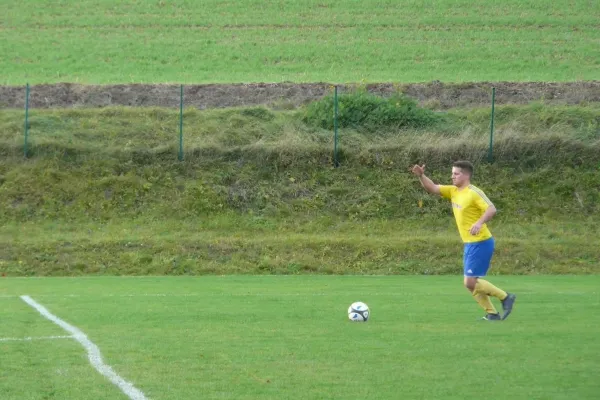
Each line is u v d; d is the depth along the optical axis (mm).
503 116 59781
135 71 79562
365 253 44875
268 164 54969
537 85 67812
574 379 15539
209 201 51906
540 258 44406
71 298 29594
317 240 46219
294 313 24906
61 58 83625
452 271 43094
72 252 44281
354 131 57781
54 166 53688
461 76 78625
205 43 89562
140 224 49688
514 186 53906
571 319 23328
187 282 37125
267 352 18141
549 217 51625
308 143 56000
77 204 51125
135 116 59344
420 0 105375
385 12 101312
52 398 14141
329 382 15289
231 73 79125
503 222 51188
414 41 91250
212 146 55469
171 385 15031
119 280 38469
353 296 30156
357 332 20922
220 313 24891
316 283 36375
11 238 46875
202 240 46250
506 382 15312
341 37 92375
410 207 52094
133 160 54719
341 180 54125
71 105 63000
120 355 17797
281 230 49781
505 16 99688
